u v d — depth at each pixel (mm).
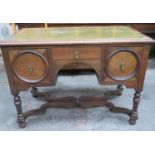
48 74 1297
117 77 1318
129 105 1777
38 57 1244
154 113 1639
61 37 1327
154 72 2480
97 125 1519
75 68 2395
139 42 1204
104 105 1667
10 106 1797
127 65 1291
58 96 1971
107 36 1335
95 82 2285
